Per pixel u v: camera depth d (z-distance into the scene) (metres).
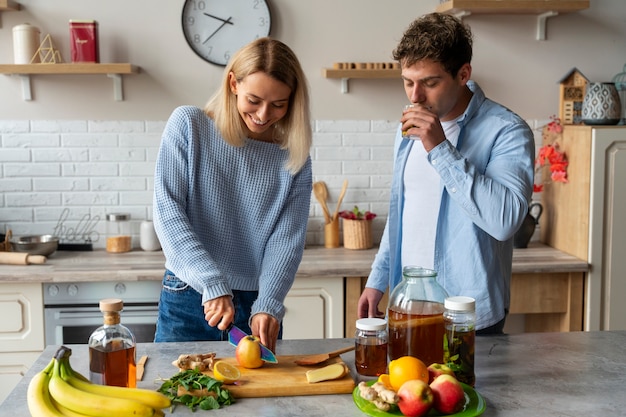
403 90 4.08
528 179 2.15
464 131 2.27
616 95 3.71
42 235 3.96
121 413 1.43
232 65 2.13
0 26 3.85
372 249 3.96
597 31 4.11
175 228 2.10
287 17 3.97
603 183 3.58
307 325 3.54
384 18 4.02
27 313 3.45
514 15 4.06
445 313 1.70
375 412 1.53
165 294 2.33
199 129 2.22
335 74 3.89
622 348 1.97
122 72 3.73
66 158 3.97
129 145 3.99
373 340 1.72
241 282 2.29
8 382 3.47
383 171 4.12
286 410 1.57
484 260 2.21
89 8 3.89
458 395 1.50
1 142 3.93
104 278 3.40
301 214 2.34
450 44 2.06
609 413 1.54
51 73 3.82
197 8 3.92
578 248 3.71
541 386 1.70
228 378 1.66
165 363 1.84
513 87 4.12
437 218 2.28
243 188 2.26
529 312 3.64
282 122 2.28
